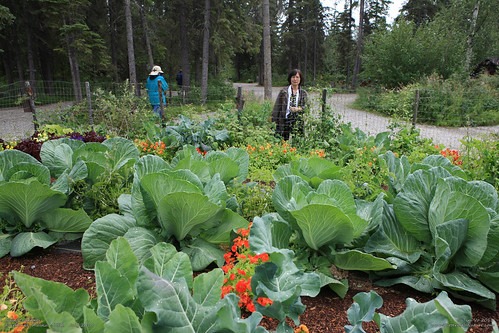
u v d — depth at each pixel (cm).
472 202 278
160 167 379
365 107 1739
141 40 2859
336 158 718
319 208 280
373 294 185
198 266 330
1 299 211
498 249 286
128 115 927
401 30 2411
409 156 638
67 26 1888
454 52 2353
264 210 418
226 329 146
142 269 148
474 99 1623
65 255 374
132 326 139
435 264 275
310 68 5347
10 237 378
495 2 2814
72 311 155
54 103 1605
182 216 319
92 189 412
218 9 2327
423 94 1585
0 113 1647
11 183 342
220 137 773
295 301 185
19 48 2498
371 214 333
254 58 5816
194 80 3291
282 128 856
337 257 310
